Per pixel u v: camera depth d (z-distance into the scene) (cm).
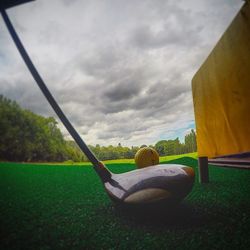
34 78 125
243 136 353
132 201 112
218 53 407
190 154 716
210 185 197
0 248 95
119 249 89
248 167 268
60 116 129
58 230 111
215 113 439
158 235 98
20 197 182
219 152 441
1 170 383
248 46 317
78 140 135
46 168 414
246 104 337
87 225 115
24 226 118
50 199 173
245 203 137
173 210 127
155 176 118
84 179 275
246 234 94
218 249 84
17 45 120
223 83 398
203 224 107
